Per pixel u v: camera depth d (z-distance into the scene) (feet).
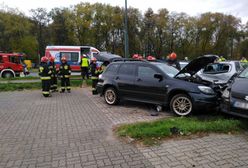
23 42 171.42
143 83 27.04
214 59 26.58
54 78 43.52
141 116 24.54
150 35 179.22
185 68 25.88
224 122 19.53
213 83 25.59
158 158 14.47
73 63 77.92
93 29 169.89
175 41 183.21
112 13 172.45
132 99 28.40
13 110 27.94
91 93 42.01
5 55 75.82
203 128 18.49
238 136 17.74
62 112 26.61
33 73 113.29
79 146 16.52
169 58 34.76
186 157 14.51
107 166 13.62
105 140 17.58
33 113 26.30
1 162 14.28
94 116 24.68
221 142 16.63
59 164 13.94
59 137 18.37
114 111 26.91
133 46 176.45
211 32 181.78
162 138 17.39
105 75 31.32
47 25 196.65
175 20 180.34
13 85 49.16
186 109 23.90
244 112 18.60
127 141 17.12
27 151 15.80
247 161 13.92
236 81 20.97
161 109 26.66
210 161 13.97
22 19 173.68
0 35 163.94
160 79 25.79
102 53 77.71
